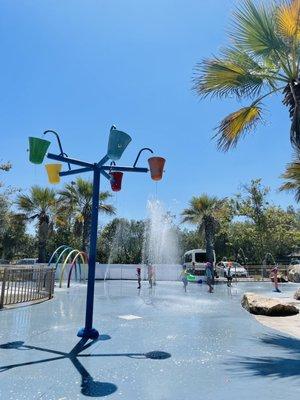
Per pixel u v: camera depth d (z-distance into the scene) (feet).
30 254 173.27
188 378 14.12
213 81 31.63
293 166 44.88
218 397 12.18
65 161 21.88
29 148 20.22
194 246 152.56
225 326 25.40
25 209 95.55
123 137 19.89
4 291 33.81
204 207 108.88
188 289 62.08
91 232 21.95
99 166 22.56
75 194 98.94
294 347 19.31
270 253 131.95
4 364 15.74
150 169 22.48
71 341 20.11
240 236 138.00
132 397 12.14
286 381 13.79
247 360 16.74
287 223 133.90
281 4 29.37
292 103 31.71
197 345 19.60
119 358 16.83
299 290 50.98
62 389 12.83
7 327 23.89
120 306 36.17
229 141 34.45
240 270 105.70
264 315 33.30
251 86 31.73
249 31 30.17
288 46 30.73
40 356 17.04
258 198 127.65
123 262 150.71
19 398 11.98
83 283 74.38
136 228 152.66
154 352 17.99
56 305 35.27
